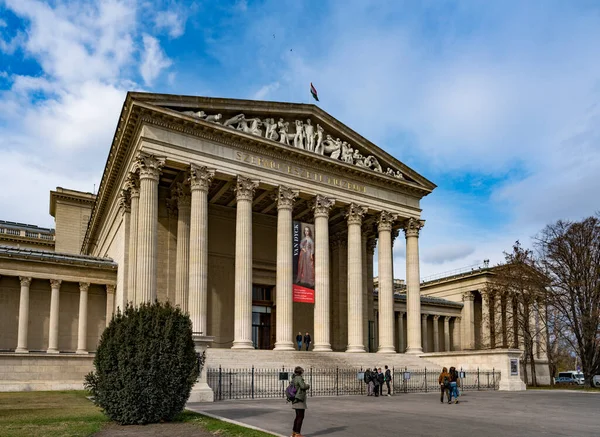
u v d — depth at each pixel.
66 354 53.28
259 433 21.05
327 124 63.66
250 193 55.62
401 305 94.75
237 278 53.91
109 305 60.47
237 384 42.56
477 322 103.38
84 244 95.25
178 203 58.25
